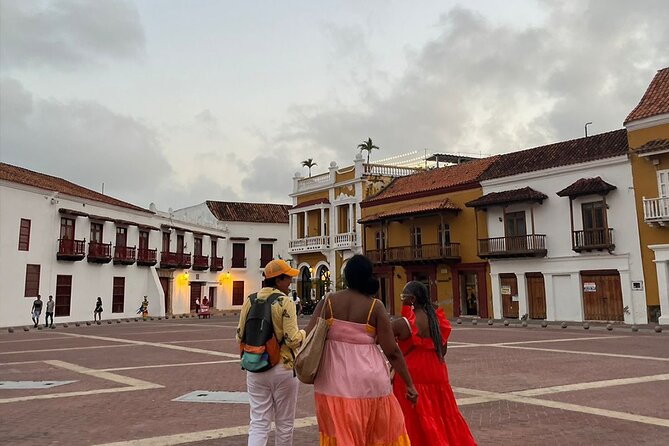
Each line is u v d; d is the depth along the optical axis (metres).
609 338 19.55
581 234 28.38
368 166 41.88
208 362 13.84
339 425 3.95
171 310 47.31
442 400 5.18
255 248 57.62
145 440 6.57
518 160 33.12
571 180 29.20
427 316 5.30
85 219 37.78
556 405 8.38
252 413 5.11
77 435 6.82
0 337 23.80
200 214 58.62
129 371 12.31
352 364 4.09
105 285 39.56
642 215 26.36
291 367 5.08
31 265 33.38
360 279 4.30
